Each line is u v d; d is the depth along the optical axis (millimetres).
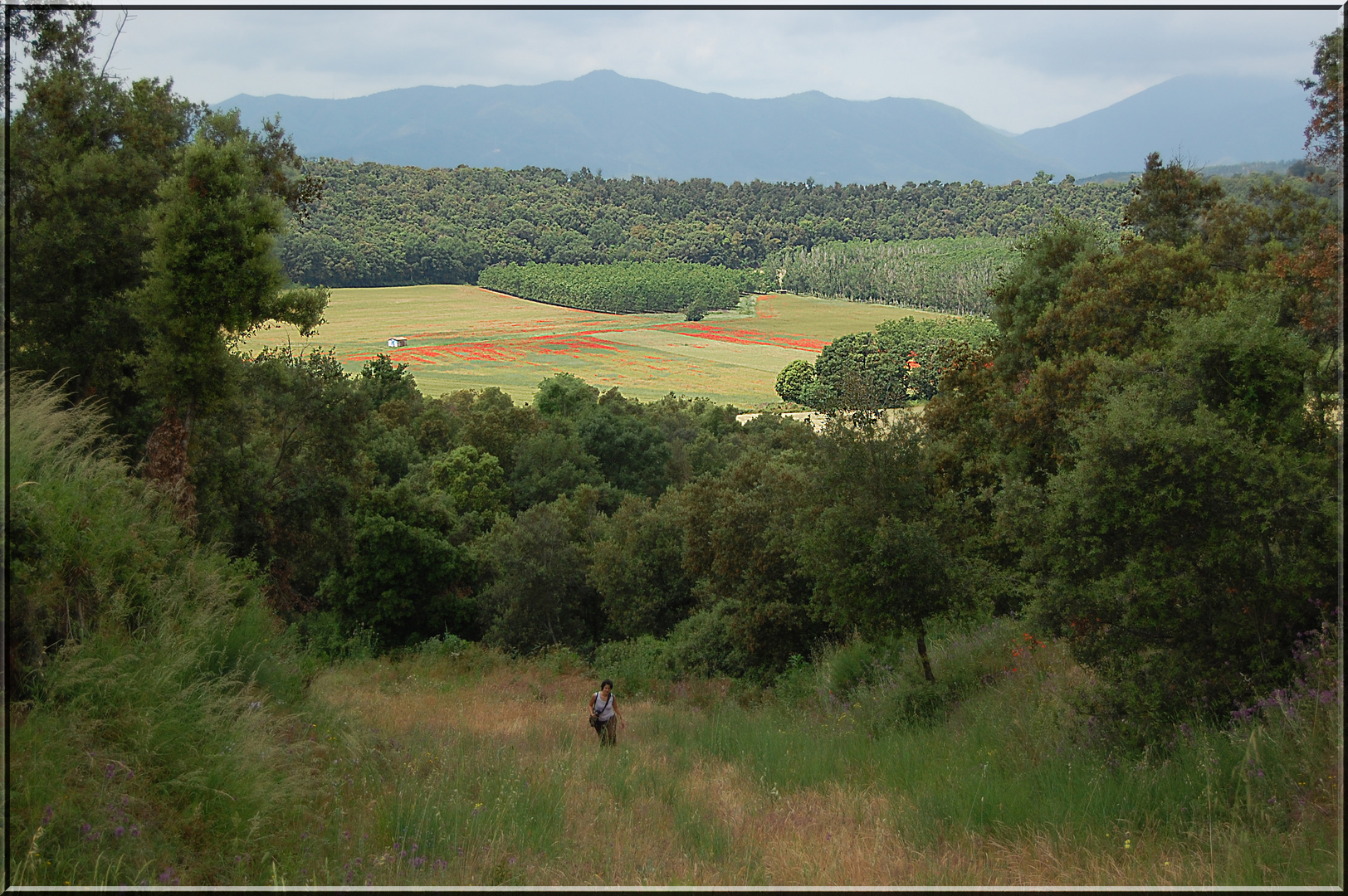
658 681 21891
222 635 8180
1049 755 7961
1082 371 16328
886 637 13422
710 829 6859
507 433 61344
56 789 4973
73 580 6816
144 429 19719
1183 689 7602
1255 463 7320
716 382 164875
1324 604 7039
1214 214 21469
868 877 5434
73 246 17953
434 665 24469
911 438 12789
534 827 6629
